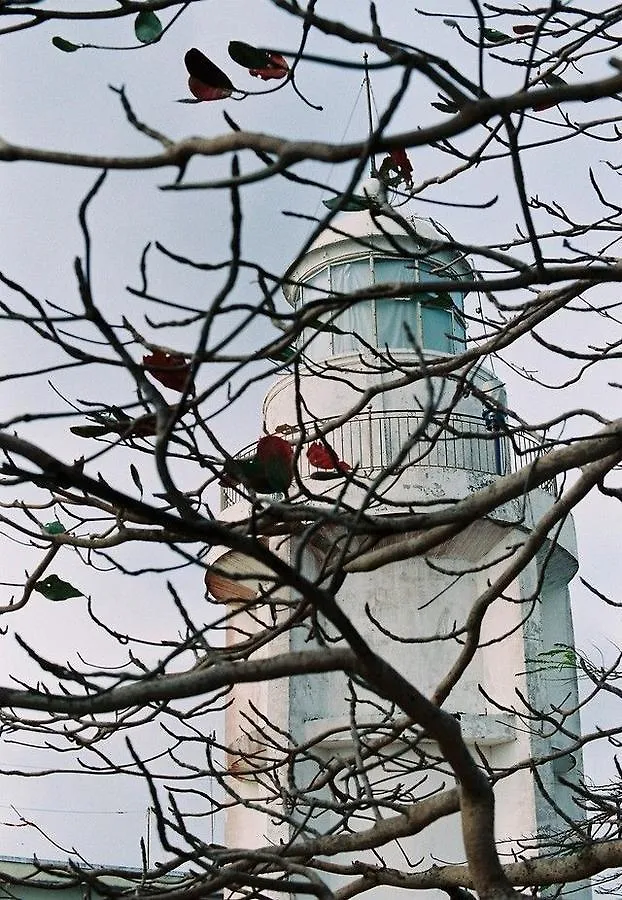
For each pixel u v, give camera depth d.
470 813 5.19
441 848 20.02
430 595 21.28
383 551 6.29
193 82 5.09
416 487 20.38
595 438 5.84
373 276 22.36
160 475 4.35
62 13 5.30
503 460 21.36
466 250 5.42
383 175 6.43
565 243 6.27
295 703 20.64
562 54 6.59
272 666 4.64
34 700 4.59
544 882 6.84
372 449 20.88
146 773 5.69
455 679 7.14
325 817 20.17
